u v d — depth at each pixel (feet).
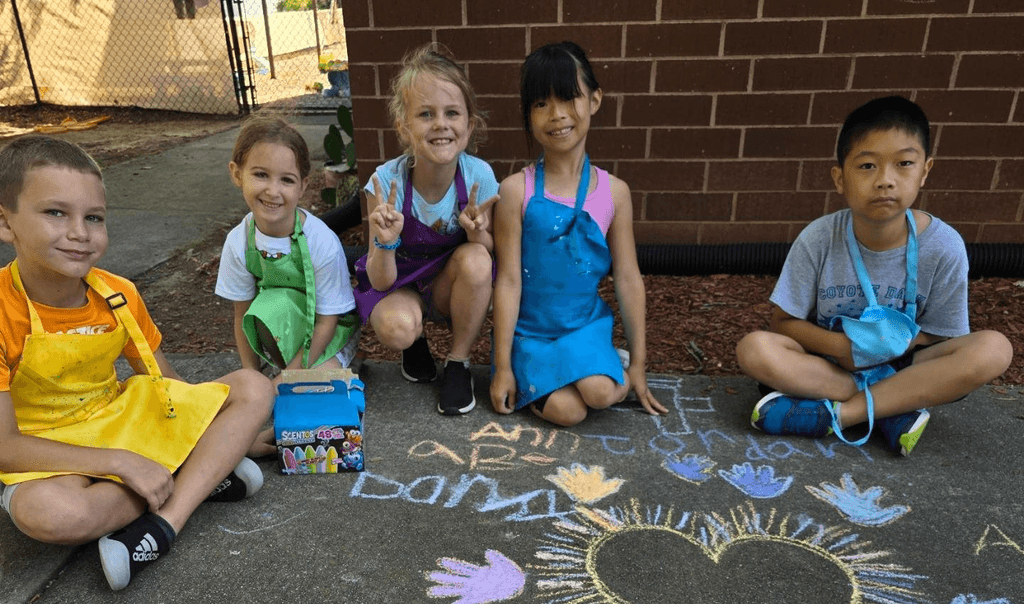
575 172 7.84
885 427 7.43
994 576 5.72
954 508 6.51
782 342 7.55
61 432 5.93
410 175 7.83
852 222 7.40
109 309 6.12
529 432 7.70
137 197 18.12
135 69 32.86
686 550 5.97
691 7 11.28
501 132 12.11
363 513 6.37
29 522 5.28
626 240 8.16
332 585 5.55
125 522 5.71
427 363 8.77
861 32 11.26
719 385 8.78
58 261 5.40
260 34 47.24
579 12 11.40
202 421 6.25
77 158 5.43
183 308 11.46
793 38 11.35
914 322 7.29
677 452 7.35
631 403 8.33
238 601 5.40
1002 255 11.88
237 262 7.58
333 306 7.77
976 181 12.08
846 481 6.89
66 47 32.96
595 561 5.83
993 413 8.05
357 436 6.79
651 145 12.18
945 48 11.26
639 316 8.08
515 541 6.05
